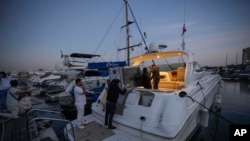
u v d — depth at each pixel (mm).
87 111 7098
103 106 4215
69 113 6871
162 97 3080
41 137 3236
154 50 5051
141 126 2926
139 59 5750
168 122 2713
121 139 3055
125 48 9008
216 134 5164
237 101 10242
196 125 3988
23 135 3031
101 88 8094
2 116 3773
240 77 23672
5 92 4090
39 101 9555
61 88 9852
